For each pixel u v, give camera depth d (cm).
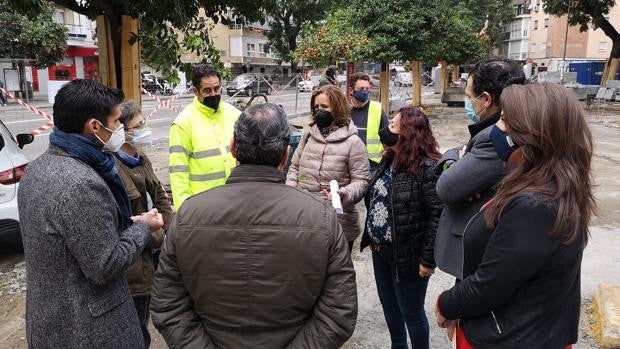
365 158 334
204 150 335
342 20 1563
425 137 267
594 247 508
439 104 2569
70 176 175
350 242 346
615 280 431
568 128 152
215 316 168
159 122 1681
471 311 166
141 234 199
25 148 1045
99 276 176
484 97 221
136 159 281
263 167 170
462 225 218
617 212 627
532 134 154
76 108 186
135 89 511
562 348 164
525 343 158
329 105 332
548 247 150
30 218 176
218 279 163
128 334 195
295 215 163
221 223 163
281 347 168
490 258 157
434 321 371
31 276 180
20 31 2400
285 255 161
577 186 152
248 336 167
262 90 2583
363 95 457
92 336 181
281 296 163
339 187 329
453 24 1986
